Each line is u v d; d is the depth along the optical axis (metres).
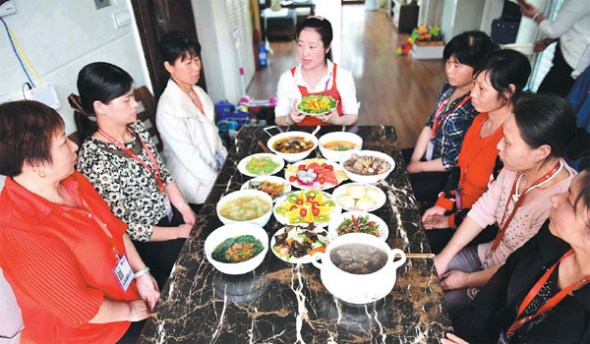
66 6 1.72
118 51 2.17
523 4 3.00
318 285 1.09
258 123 3.30
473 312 1.24
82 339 1.17
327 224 1.28
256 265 1.11
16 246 0.99
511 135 1.21
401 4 7.12
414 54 5.93
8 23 1.40
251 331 0.96
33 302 1.08
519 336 1.05
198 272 1.15
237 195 1.43
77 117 1.45
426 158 2.30
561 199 0.92
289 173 1.58
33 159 0.96
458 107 1.92
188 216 1.84
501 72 1.49
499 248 1.47
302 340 0.94
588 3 2.38
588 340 0.87
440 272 1.50
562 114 1.12
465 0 5.31
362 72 5.39
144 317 1.25
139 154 1.63
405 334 0.94
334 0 9.88
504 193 1.42
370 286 0.96
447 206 1.81
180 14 2.92
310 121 2.25
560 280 0.99
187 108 1.96
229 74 4.11
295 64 5.71
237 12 4.25
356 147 1.77
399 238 1.24
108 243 1.18
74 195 1.18
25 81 1.49
